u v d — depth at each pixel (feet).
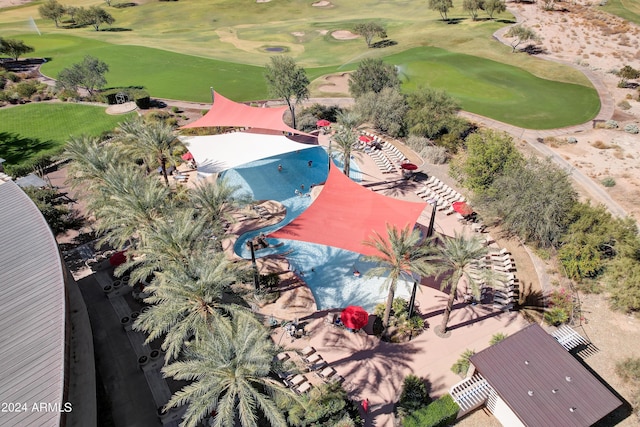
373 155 163.53
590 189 137.90
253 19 431.43
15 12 460.55
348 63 276.62
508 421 70.08
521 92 218.79
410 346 85.10
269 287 99.76
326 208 100.17
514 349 74.79
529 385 68.69
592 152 160.45
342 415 68.54
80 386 66.13
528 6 361.92
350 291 100.22
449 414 69.31
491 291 98.22
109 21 397.39
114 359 82.07
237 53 321.32
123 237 90.27
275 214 130.11
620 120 186.91
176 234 79.36
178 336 65.57
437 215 128.06
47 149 172.65
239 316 66.44
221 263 69.46
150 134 122.62
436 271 86.38
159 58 296.51
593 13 338.13
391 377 78.89
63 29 400.26
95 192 107.86
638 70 239.50
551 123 185.57
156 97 228.22
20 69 276.21
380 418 71.82
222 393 71.20
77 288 87.10
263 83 247.70
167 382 77.56
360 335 87.45
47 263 74.95
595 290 97.55
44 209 112.88
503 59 261.65
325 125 178.70
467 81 231.71
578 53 269.03
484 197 120.47
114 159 112.16
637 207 128.26
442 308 94.68
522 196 110.83
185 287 66.49
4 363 57.52
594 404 66.08
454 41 291.99
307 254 112.57
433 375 79.20
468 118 190.60
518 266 106.22
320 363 80.43
